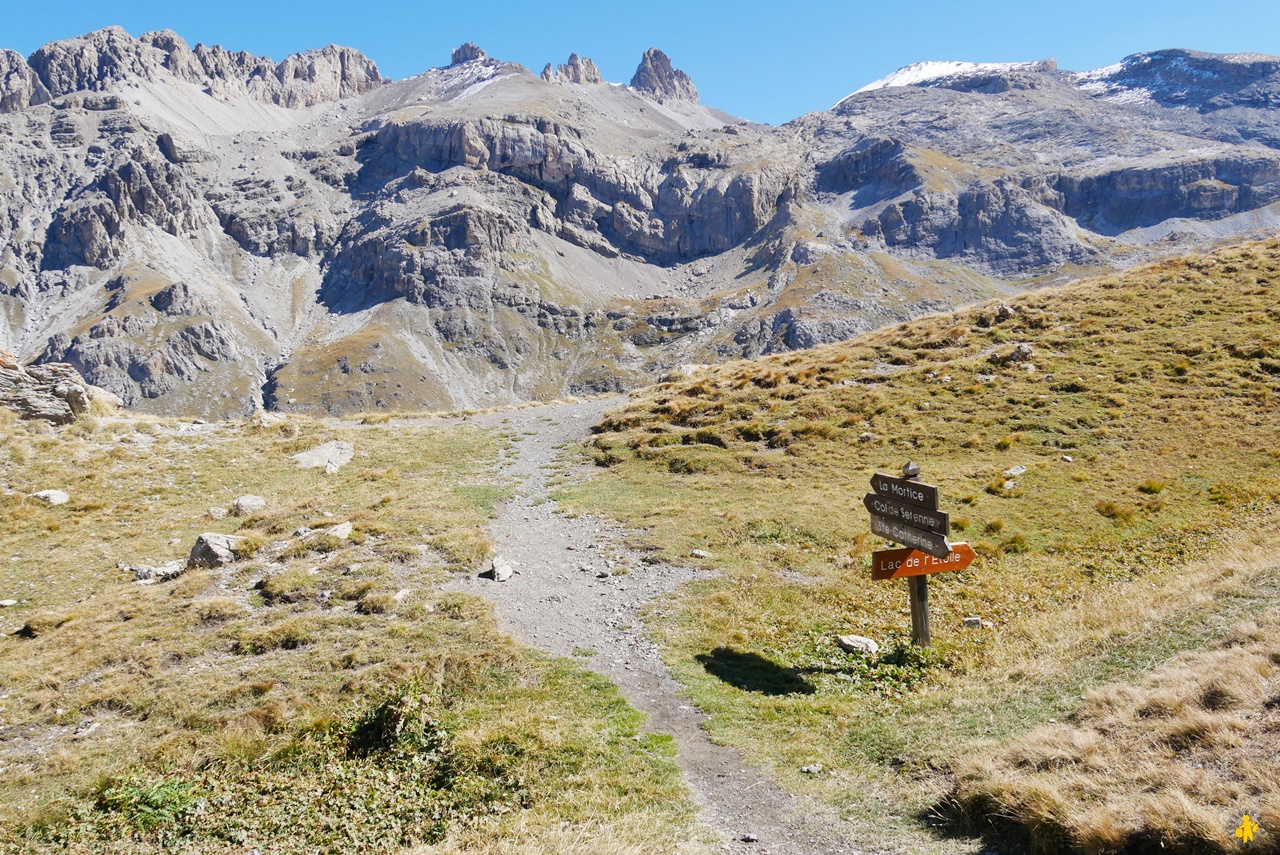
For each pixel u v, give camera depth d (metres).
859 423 31.05
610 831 9.26
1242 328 32.25
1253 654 10.20
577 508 26.50
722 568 20.16
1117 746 9.08
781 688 13.66
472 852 8.97
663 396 39.12
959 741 10.57
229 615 18.16
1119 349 33.06
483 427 39.88
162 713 14.27
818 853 8.70
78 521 26.09
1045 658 12.71
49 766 12.80
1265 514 19.39
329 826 10.27
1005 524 21.36
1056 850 7.81
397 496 27.88
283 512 25.89
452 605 17.92
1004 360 34.16
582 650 15.84
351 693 14.27
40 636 18.09
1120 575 17.56
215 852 9.98
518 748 11.57
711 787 10.50
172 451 33.31
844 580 18.80
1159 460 24.16
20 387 33.50
